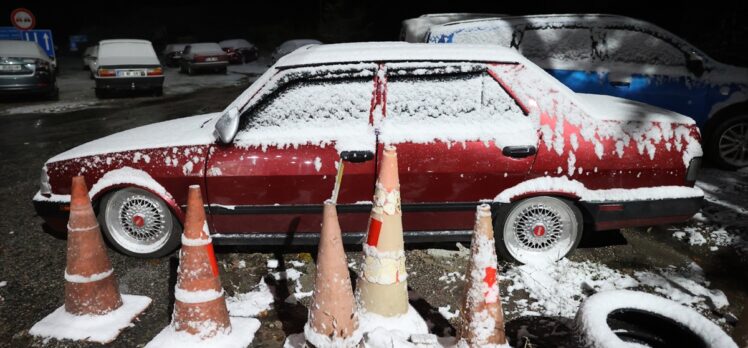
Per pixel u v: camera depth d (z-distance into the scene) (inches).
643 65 236.7
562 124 138.2
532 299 130.8
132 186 143.3
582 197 139.5
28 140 329.7
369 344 102.7
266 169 137.6
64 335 116.2
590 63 242.2
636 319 104.0
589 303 103.9
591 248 160.6
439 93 138.9
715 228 174.2
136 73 534.3
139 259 153.3
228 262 151.6
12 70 474.9
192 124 164.1
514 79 139.6
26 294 136.3
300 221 142.2
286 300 130.7
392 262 104.3
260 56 1210.0
